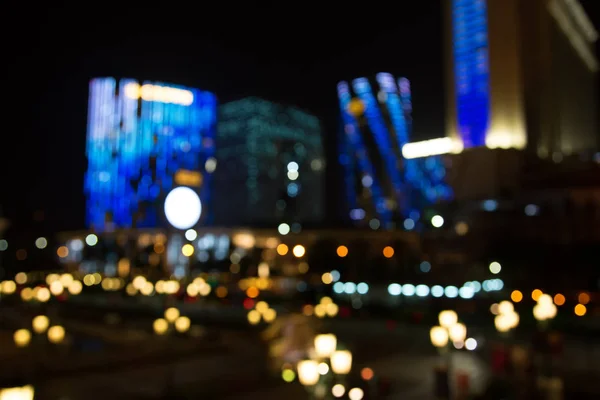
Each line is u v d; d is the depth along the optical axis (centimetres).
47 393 1091
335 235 4747
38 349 1472
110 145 8844
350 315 2697
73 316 2472
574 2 7700
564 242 4359
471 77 6481
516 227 4650
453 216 5225
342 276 4491
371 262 4584
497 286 3825
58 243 6669
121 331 1942
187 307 3108
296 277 4531
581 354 1622
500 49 6291
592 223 4397
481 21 6500
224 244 5009
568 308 2709
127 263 5250
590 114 8650
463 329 1268
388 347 1786
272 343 1416
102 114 8875
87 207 8525
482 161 5841
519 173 5619
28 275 5378
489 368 1358
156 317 2597
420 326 2338
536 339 1181
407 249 4688
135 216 5497
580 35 8331
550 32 7081
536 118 6388
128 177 8488
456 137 6512
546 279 3859
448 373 985
